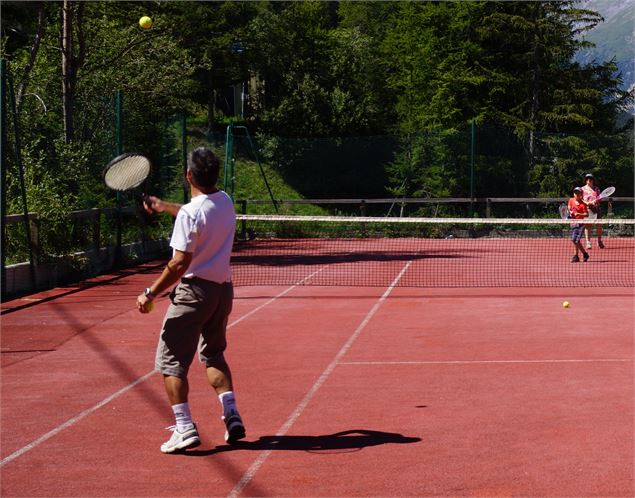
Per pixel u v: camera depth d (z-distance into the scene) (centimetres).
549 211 3109
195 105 4550
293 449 610
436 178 3212
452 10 4172
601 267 1936
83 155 1780
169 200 2364
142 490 533
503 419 678
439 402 736
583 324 1140
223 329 628
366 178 3472
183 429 601
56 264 1584
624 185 3114
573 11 4084
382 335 1072
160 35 2461
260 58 4475
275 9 4703
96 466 580
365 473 556
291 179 3609
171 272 589
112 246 1895
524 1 4050
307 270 1884
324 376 843
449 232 2931
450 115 3950
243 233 2828
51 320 1207
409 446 611
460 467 564
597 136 3117
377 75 4862
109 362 925
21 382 835
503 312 1255
